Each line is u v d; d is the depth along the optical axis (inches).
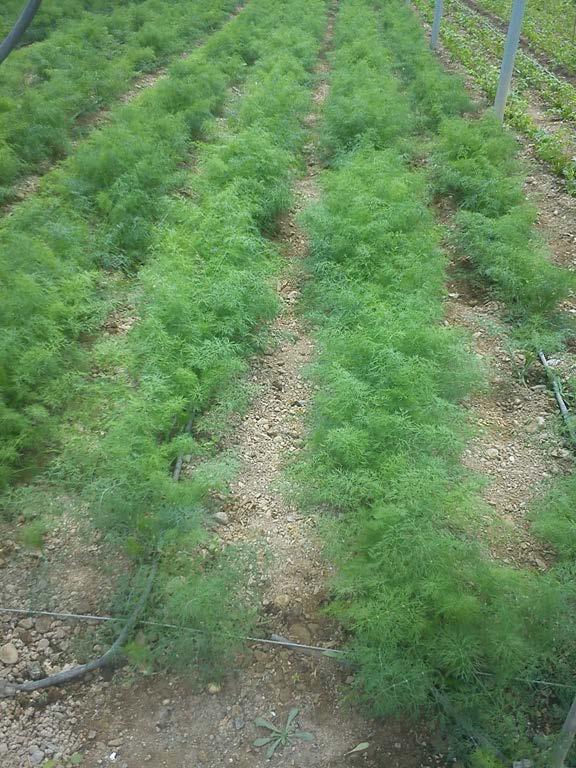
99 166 305.4
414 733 125.3
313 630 144.3
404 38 612.7
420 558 130.0
